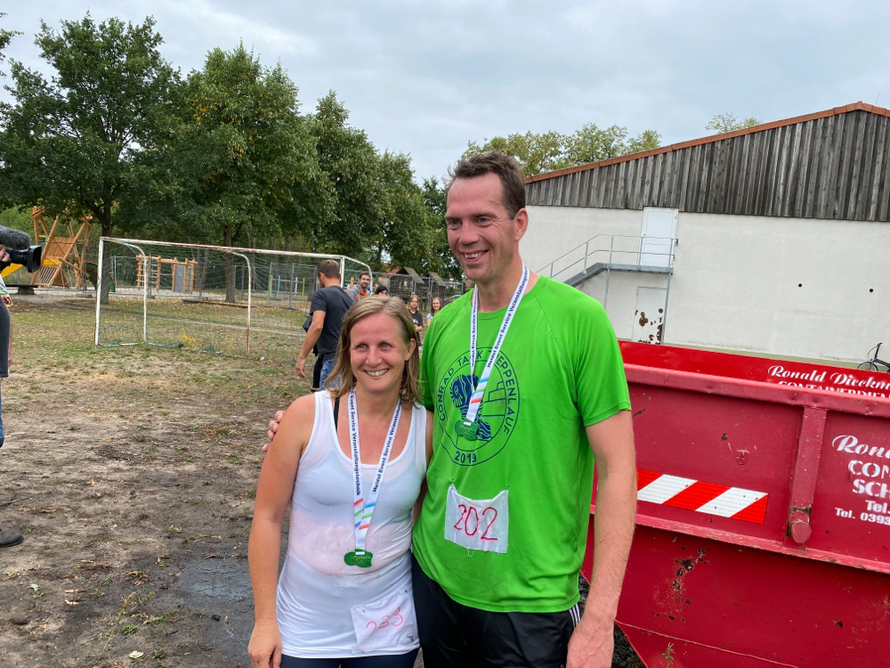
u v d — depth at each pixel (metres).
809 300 21.61
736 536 2.14
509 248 1.72
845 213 21.20
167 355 12.51
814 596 2.09
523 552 1.64
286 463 1.78
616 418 1.60
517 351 1.67
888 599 2.02
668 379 2.18
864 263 21.17
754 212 21.86
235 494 4.91
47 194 22.80
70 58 22.34
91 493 4.69
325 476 1.77
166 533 4.12
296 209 29.78
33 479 4.88
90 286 32.78
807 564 2.09
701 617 2.22
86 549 3.79
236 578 3.59
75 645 2.84
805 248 21.56
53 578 3.41
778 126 21.56
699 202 22.30
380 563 1.82
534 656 1.63
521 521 1.64
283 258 32.66
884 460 1.99
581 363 1.62
